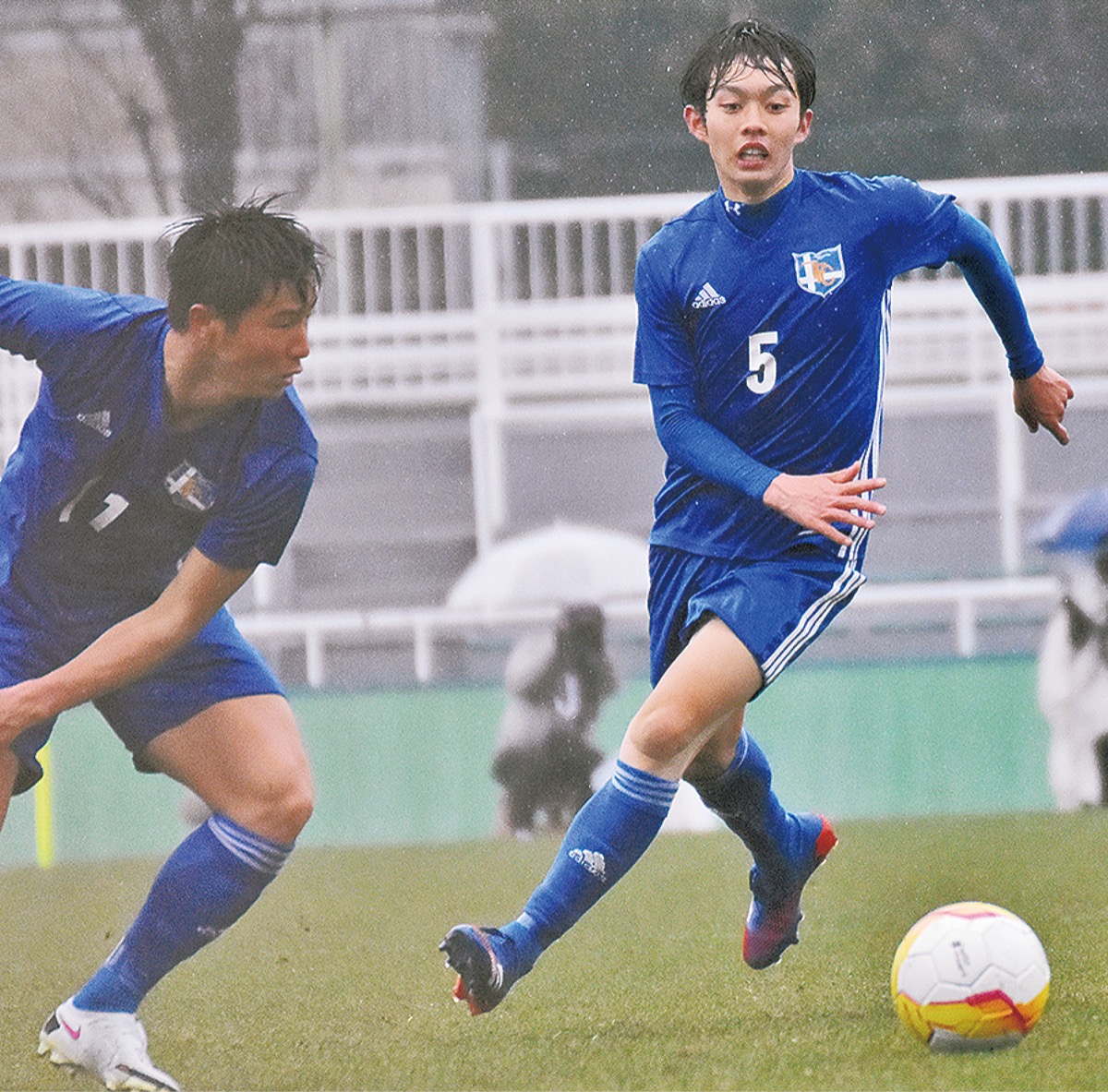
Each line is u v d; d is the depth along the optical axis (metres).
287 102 52.12
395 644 41.56
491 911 19.72
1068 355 47.62
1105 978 14.16
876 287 13.05
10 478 12.91
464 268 50.28
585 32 51.28
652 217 49.47
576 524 47.34
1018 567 45.69
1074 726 32.09
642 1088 11.42
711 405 13.10
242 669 12.89
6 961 17.56
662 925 18.12
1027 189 48.28
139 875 24.62
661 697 12.52
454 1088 11.71
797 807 33.44
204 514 12.41
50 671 12.90
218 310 11.61
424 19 51.81
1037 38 49.44
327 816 33.72
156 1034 13.73
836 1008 13.70
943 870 21.03
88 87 51.75
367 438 48.22
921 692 33.50
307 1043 13.31
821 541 12.85
